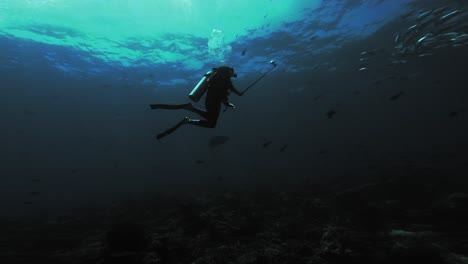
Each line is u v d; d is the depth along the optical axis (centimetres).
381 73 2938
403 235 679
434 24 1391
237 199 1171
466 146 2431
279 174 2544
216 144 949
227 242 727
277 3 1611
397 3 1609
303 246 602
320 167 2716
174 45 2059
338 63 2602
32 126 4166
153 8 1647
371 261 539
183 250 664
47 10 1606
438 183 1130
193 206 979
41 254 724
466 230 677
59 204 2036
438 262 516
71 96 3209
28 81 2730
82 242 829
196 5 1638
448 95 4494
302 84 3231
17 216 1505
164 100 3588
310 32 1977
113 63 2378
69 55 2209
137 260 550
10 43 2014
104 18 1703
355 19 1803
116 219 1145
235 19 1764
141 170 4269
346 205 1025
